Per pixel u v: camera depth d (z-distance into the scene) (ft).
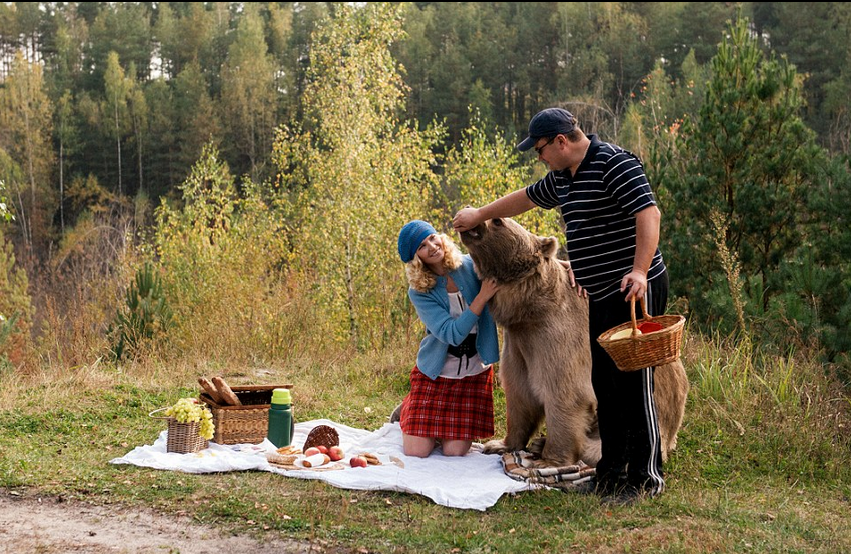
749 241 28.43
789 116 28.55
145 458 17.16
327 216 50.19
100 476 16.07
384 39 55.57
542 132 14.80
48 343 33.94
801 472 17.70
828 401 20.72
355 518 13.96
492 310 16.76
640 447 15.11
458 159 49.70
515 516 14.30
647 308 14.75
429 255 17.29
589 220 14.83
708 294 26.73
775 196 27.58
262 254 48.75
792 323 24.58
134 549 12.58
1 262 84.79
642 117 54.75
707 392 22.24
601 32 224.12
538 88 208.13
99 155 214.28
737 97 28.63
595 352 15.23
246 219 55.47
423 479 16.10
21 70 206.08
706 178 28.50
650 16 233.96
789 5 185.68
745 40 29.55
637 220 14.12
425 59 209.67
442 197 51.70
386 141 53.67
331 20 55.88
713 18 193.57
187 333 36.04
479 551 12.54
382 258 48.91
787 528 13.76
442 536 13.14
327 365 29.73
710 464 18.04
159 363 30.48
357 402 24.53
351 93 54.39
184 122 218.18
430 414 17.74
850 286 24.59
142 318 35.14
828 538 13.29
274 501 14.67
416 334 34.35
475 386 17.92
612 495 15.10
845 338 23.84
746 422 20.53
